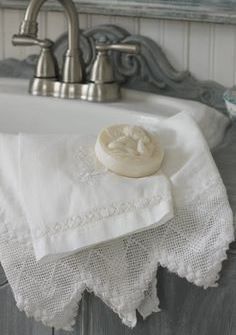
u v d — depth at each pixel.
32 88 1.33
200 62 1.33
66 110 1.30
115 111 1.26
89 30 1.36
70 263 0.93
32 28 1.21
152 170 0.96
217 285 0.93
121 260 0.93
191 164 0.97
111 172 0.96
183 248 0.92
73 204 0.92
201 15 1.28
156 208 0.91
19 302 0.94
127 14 1.32
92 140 1.02
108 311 0.97
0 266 0.97
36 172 0.96
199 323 0.96
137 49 1.27
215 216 0.92
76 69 1.31
